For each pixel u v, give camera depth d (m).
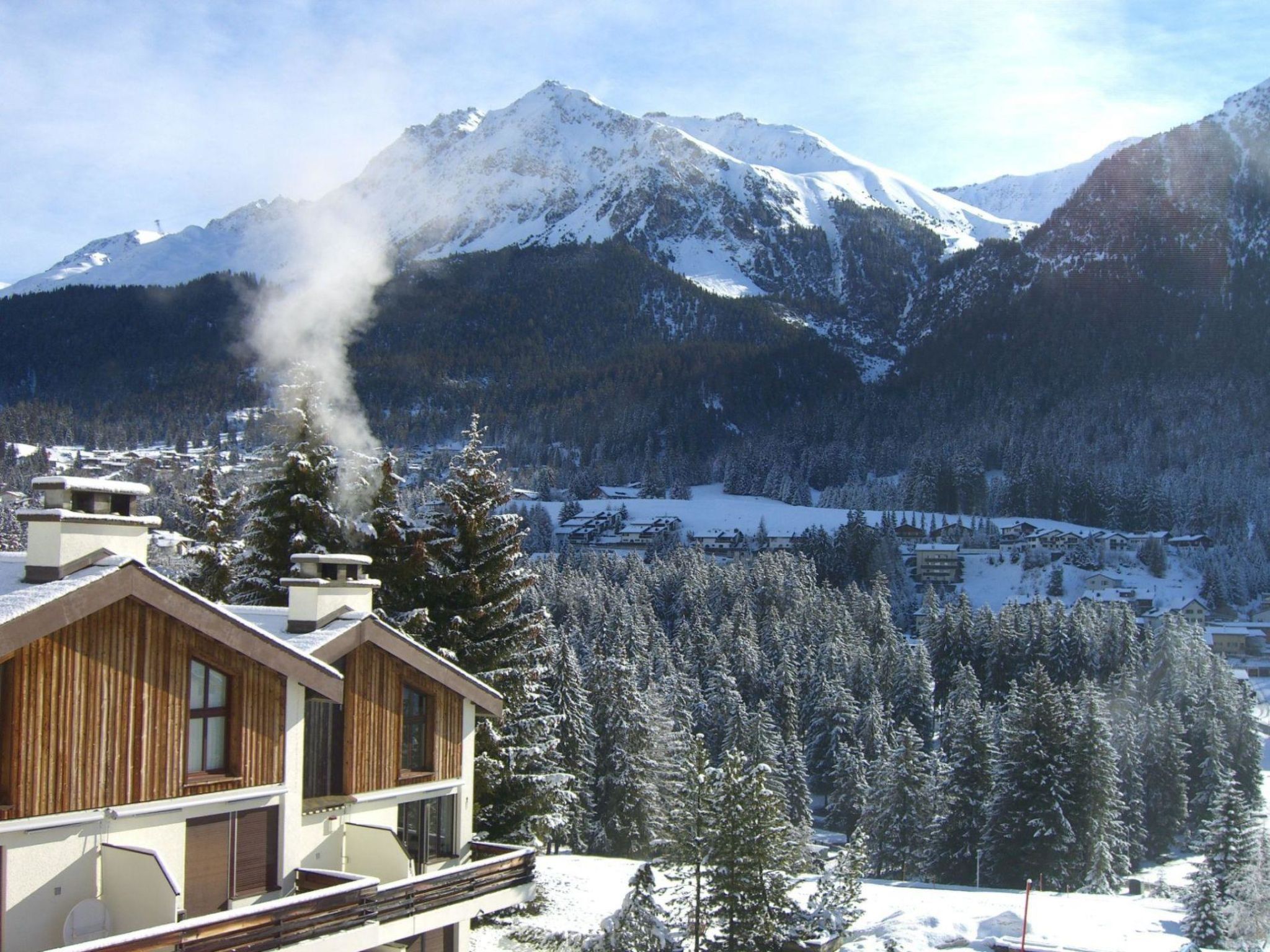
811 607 127.81
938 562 194.88
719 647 106.12
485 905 19.95
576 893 31.66
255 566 30.47
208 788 16.78
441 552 30.83
